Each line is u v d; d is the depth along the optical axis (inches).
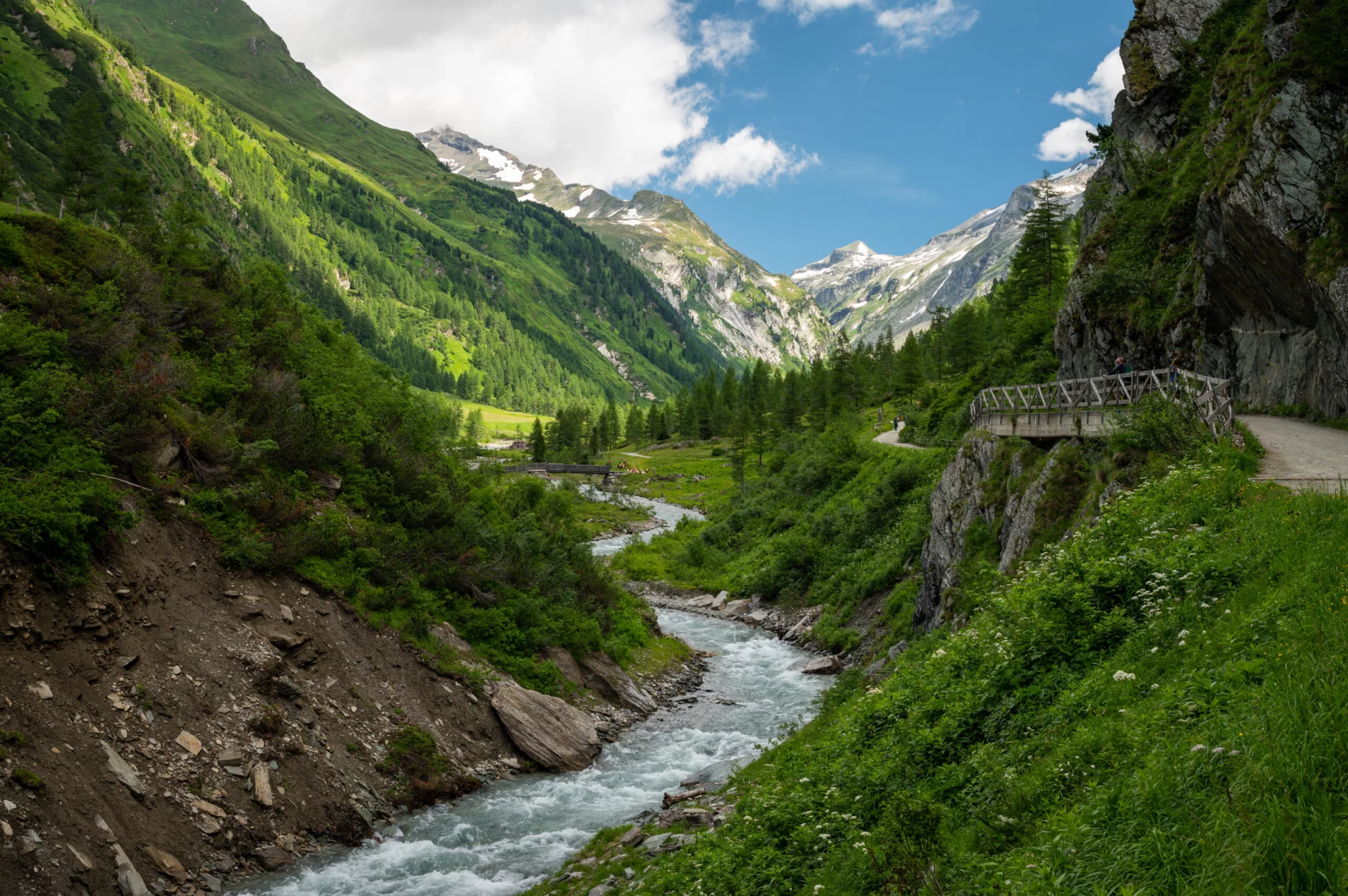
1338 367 1088.2
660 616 2159.2
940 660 667.4
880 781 495.2
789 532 2481.5
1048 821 318.0
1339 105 1155.9
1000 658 538.9
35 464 746.2
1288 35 1310.3
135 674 705.6
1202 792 267.3
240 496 951.0
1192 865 233.9
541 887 650.2
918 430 2871.6
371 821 770.8
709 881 487.5
